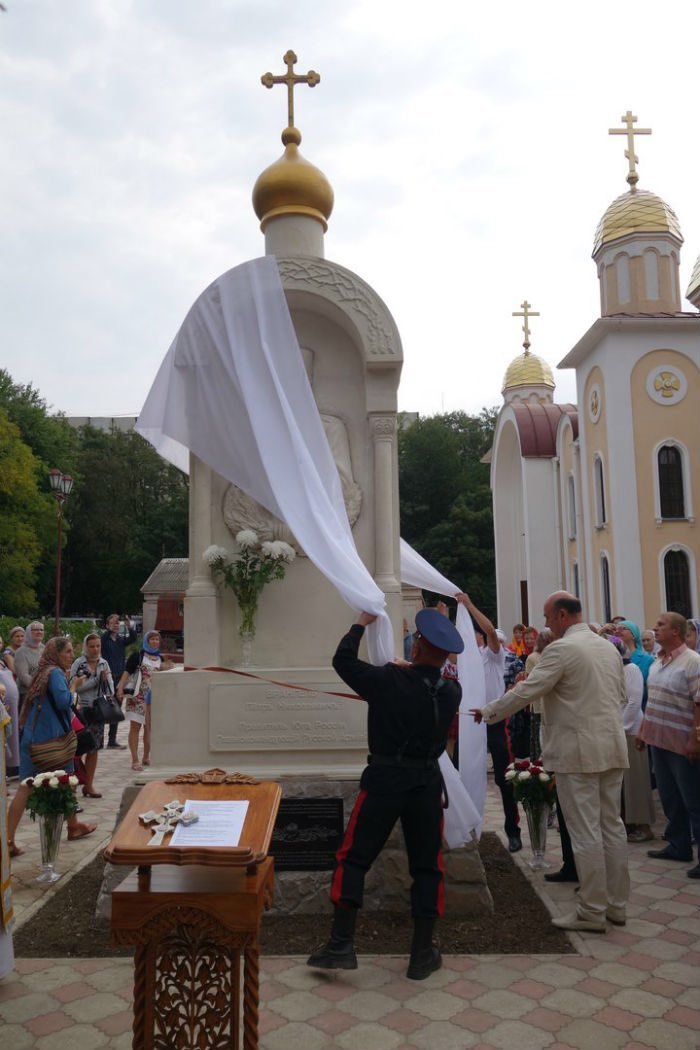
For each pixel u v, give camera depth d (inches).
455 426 2076.8
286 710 215.8
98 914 193.9
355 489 236.5
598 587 905.5
